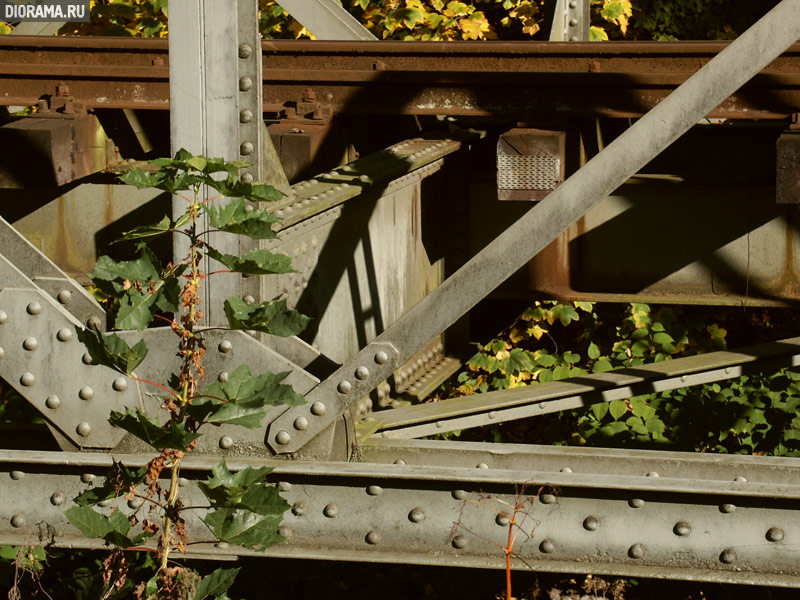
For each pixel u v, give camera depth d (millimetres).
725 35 9602
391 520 2951
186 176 2533
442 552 2936
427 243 4742
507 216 4867
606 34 8328
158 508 3020
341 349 3779
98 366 3090
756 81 4020
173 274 2562
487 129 5000
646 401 6141
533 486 2896
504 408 4062
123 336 3088
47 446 3674
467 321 5230
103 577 2676
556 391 4000
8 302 3102
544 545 2891
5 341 3117
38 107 4293
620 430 5961
